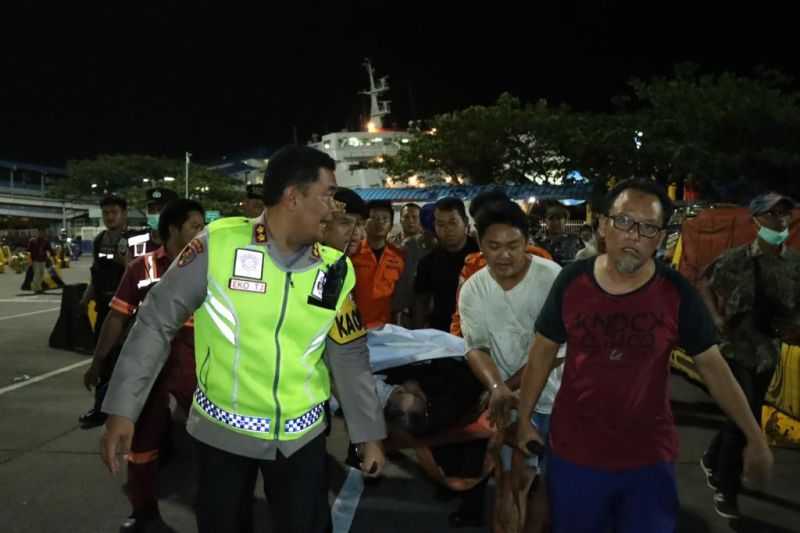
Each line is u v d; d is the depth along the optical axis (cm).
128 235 717
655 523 257
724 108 2573
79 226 8325
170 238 430
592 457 257
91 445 580
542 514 325
